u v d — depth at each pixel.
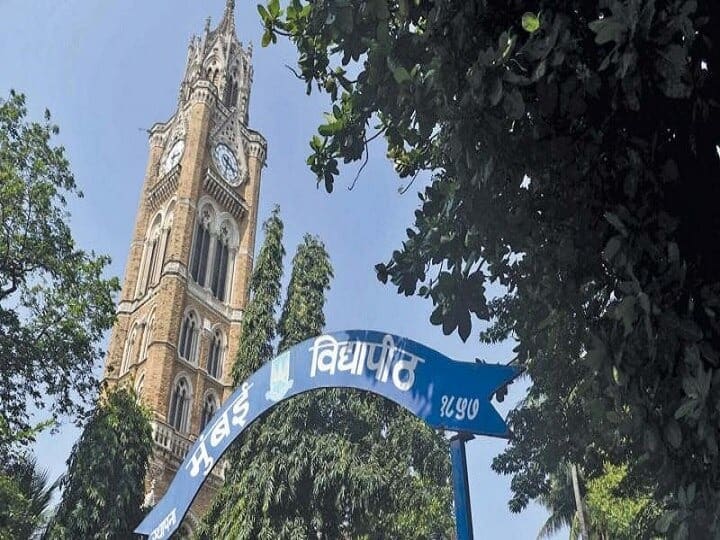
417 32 5.98
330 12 6.23
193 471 8.91
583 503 27.34
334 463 22.06
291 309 26.53
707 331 4.36
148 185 65.69
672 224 4.38
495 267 7.30
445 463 25.88
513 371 6.70
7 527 19.81
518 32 5.18
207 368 54.97
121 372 55.47
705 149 4.73
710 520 4.23
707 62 4.71
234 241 63.50
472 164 5.38
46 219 24.11
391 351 7.49
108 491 23.17
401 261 6.95
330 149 7.43
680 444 4.17
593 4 5.02
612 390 4.36
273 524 21.39
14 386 23.36
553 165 5.57
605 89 5.01
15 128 24.06
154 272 59.06
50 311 23.81
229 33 75.44
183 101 69.69
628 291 4.12
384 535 23.75
